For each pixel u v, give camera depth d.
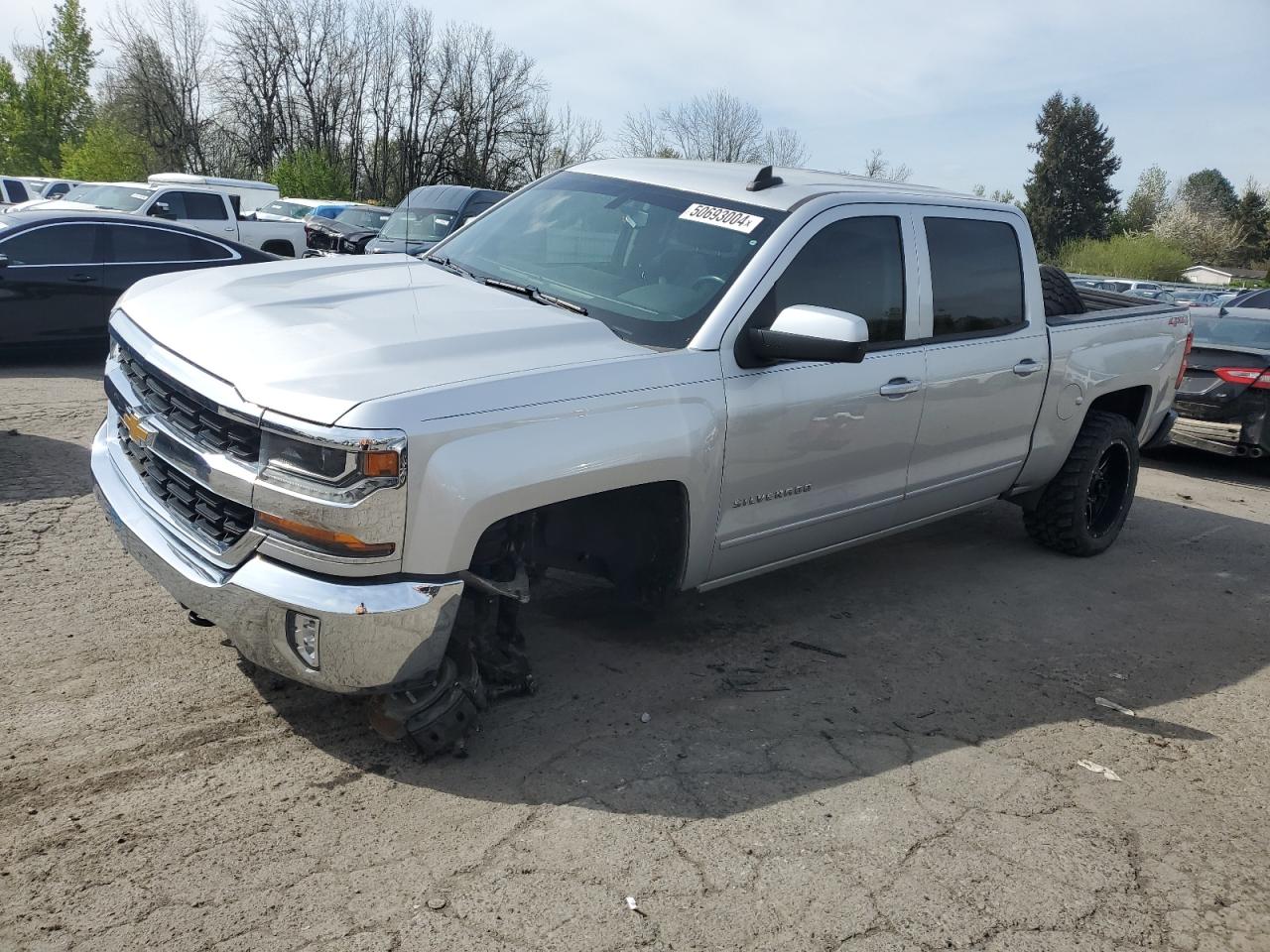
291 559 2.81
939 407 4.52
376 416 2.72
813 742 3.60
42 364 10.26
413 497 2.77
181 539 3.08
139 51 58.84
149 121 59.94
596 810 3.06
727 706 3.82
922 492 4.66
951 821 3.18
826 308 3.76
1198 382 8.95
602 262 4.05
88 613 4.11
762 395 3.70
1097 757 3.70
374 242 15.12
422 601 2.82
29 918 2.43
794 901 2.74
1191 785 3.56
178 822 2.85
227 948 2.39
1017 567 5.81
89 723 3.29
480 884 2.69
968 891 2.85
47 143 40.78
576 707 3.70
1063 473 5.72
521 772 3.24
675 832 2.99
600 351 3.35
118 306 3.82
